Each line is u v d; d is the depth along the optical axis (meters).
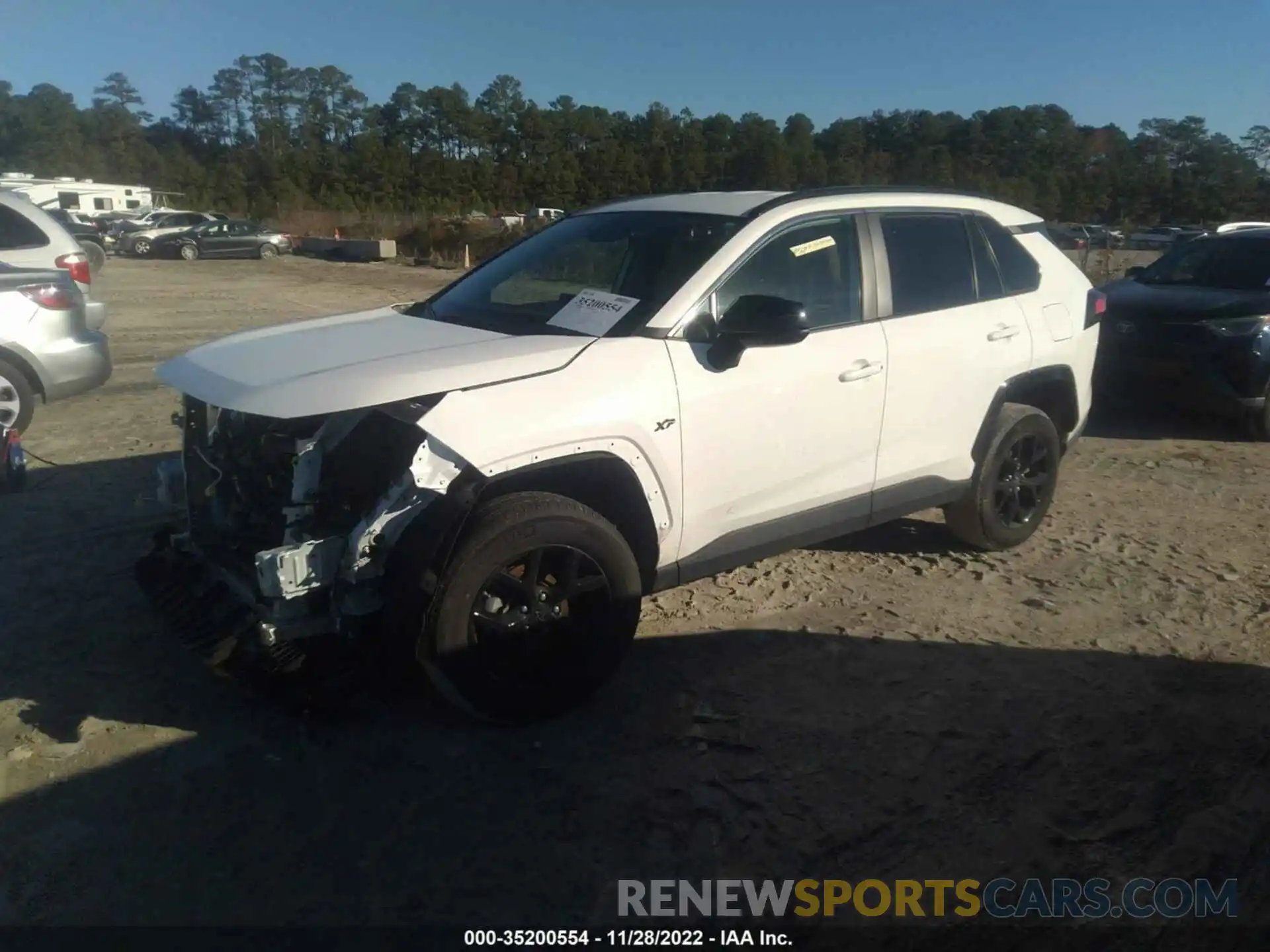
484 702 3.63
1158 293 8.67
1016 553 5.71
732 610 4.87
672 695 4.06
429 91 108.38
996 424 5.27
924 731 3.84
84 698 3.91
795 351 4.29
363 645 3.60
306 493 3.46
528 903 2.93
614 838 3.21
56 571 5.07
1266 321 8.10
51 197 46.50
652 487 3.89
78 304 7.96
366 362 3.65
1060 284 5.65
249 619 3.58
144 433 7.88
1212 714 4.01
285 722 3.79
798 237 4.45
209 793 3.37
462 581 3.46
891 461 4.75
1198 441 8.48
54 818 3.22
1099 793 3.50
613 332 3.95
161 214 37.56
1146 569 5.50
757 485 4.25
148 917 2.83
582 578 3.76
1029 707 4.03
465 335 4.03
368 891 2.95
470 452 3.41
